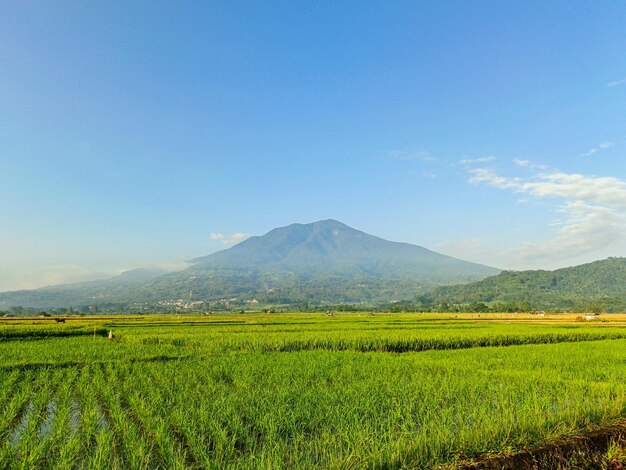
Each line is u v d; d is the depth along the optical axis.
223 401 11.94
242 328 55.50
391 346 34.75
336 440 8.97
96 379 16.67
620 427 10.02
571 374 18.09
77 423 11.16
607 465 8.81
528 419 9.73
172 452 8.26
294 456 8.00
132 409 12.13
